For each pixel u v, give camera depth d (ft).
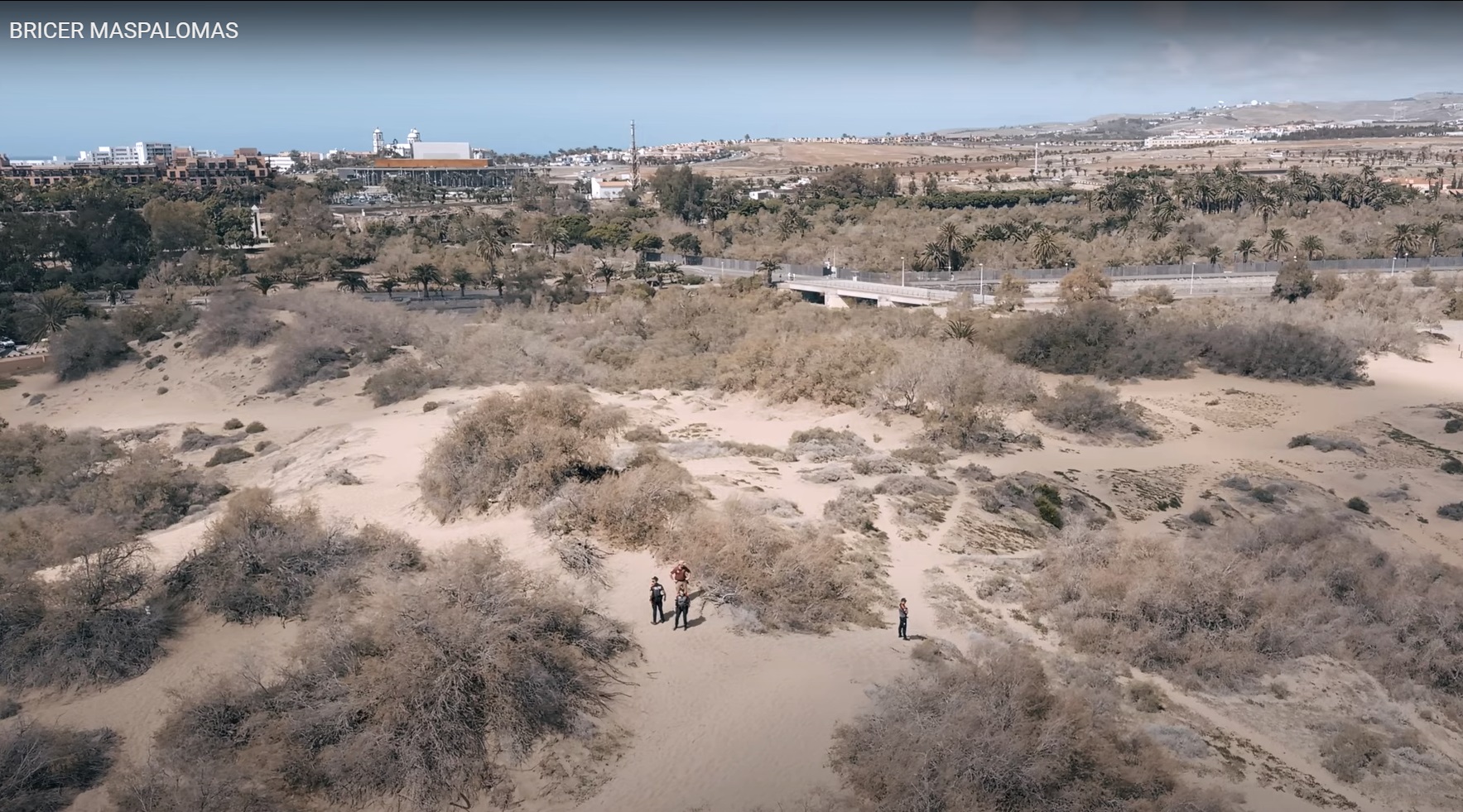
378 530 113.39
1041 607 108.88
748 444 170.19
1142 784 73.31
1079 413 194.49
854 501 138.62
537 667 80.53
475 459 131.64
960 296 307.99
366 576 101.24
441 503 125.29
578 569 104.22
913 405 195.11
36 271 379.96
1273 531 131.95
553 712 79.05
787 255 430.61
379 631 82.64
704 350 264.93
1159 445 189.37
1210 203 522.47
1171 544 128.57
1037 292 328.49
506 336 255.29
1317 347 240.53
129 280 391.24
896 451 170.60
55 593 91.76
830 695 84.58
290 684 78.64
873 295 343.67
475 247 430.20
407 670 75.97
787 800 70.33
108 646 86.84
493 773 72.79
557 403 146.30
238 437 212.64
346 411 230.07
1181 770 77.30
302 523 108.58
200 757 71.41
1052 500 150.20
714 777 73.46
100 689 83.92
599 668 86.79
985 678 83.71
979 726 75.20
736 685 86.53
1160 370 239.91
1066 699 81.10
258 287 357.00
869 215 525.34
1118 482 163.22
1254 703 92.02
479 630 81.30
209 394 257.34
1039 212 529.86
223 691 77.66
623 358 251.39
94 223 404.57
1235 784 76.69
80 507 153.69
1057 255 375.25
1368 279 325.21
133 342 298.97
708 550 106.32
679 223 549.13
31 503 165.89
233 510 108.06
